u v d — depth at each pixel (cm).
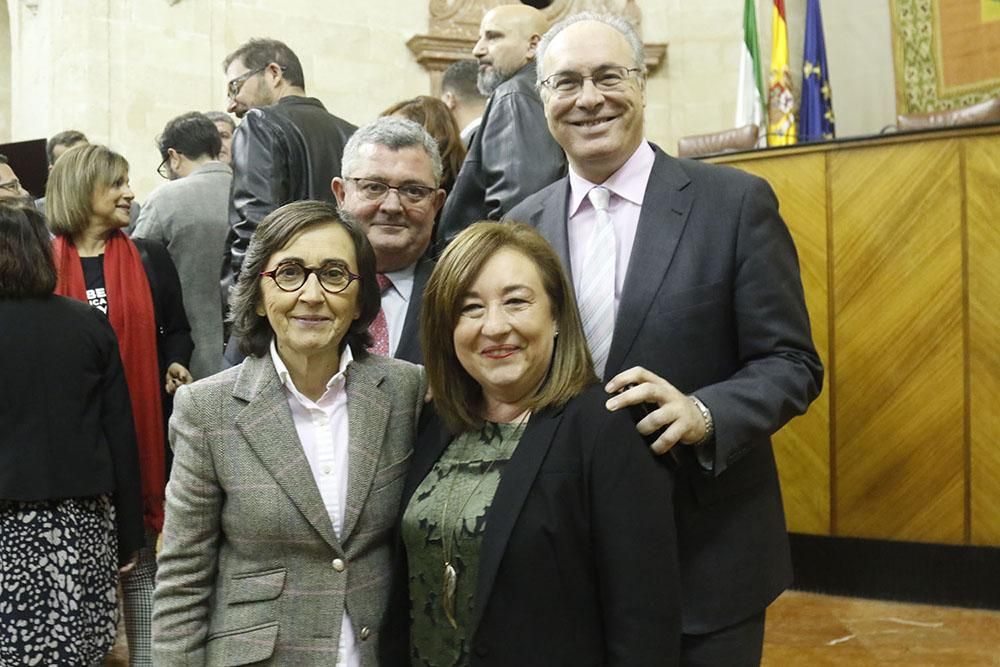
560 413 203
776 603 434
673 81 984
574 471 198
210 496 217
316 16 904
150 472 396
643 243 235
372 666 215
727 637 226
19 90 950
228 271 354
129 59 829
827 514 445
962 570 418
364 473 220
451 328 209
